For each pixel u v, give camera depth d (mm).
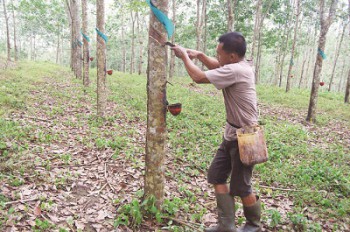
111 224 3408
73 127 6852
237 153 2977
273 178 5055
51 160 4934
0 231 3061
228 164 3174
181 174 4879
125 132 6832
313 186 4836
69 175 4453
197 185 4688
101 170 4820
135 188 4320
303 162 5918
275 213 3666
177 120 8039
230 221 3207
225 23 25438
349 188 4742
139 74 22672
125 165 5070
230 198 3221
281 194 4562
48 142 5656
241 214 3895
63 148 5531
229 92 2930
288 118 10836
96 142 5883
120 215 3457
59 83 13242
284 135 7867
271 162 5742
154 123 3340
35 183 4117
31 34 42281
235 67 2832
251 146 2838
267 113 11375
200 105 10711
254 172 5309
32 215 3406
